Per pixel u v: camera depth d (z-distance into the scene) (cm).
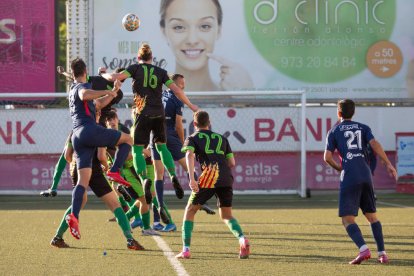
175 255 2269
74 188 2314
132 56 4959
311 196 4828
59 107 4956
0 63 4978
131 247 2331
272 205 4141
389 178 4984
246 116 4938
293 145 4944
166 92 3116
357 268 2028
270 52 5016
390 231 2855
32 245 2503
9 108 4941
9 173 4891
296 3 5019
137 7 4956
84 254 2297
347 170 2127
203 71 4978
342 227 3003
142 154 2712
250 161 4944
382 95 5062
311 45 5034
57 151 4900
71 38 4975
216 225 3108
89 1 4947
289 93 4756
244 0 4988
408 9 5066
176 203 4322
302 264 2098
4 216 3541
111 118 2758
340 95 5053
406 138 4875
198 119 2219
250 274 1938
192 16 4959
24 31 4988
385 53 5059
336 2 5038
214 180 2175
